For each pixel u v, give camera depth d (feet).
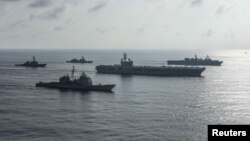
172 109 554.87
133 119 477.77
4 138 383.65
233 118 489.26
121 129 424.05
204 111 539.70
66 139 382.63
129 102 626.64
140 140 381.40
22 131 411.75
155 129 425.69
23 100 639.76
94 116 497.05
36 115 500.74
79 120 469.98
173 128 431.02
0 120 465.47
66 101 634.84
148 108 563.89
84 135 397.60
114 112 527.40
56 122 457.27
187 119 480.64
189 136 397.80
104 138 386.93
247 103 622.54
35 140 378.12
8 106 571.69
